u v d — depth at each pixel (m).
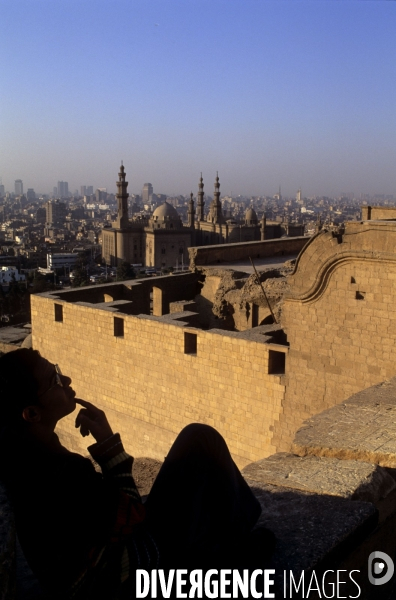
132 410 21.17
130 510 3.60
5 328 45.94
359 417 7.91
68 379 3.88
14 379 3.55
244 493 4.30
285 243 33.72
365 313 15.48
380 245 14.92
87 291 25.36
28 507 3.33
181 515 3.93
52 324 23.98
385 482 5.94
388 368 15.25
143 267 186.50
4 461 3.42
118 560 3.52
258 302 23.83
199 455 4.03
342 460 6.43
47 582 3.47
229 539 4.02
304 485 5.69
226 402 18.30
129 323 20.80
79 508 3.34
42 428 3.66
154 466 19.81
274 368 17.53
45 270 178.88
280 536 4.61
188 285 28.52
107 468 3.74
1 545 3.45
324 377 16.36
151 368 20.28
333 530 4.70
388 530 5.89
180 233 190.88
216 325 26.33
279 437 17.22
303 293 16.42
